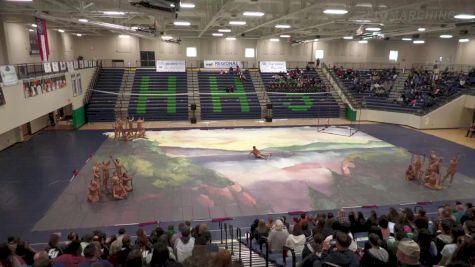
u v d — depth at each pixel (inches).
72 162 775.7
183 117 1259.2
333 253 189.3
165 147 901.2
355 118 1298.0
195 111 1283.2
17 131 939.3
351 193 624.4
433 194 623.5
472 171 743.7
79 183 655.8
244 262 327.6
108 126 1163.9
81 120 1174.3
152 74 1462.8
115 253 278.4
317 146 921.5
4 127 651.5
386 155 847.7
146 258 272.7
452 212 406.6
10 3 727.7
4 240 462.0
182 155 832.9
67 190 624.1
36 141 960.9
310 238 359.9
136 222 514.6
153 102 1315.2
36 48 1107.9
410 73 1504.7
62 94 990.4
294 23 1103.0
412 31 1001.5
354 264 184.2
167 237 327.9
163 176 695.1
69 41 1456.7
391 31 1059.3
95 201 579.5
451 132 1117.7
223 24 1104.2
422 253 266.4
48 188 631.8
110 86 1359.5
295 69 1599.4
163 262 217.6
